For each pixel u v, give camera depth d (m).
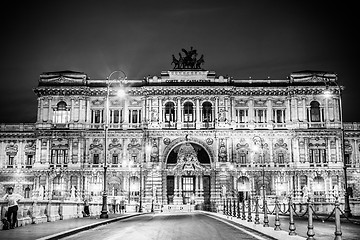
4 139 133.25
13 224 40.25
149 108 125.88
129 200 114.56
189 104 127.50
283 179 122.69
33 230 38.03
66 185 122.81
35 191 117.75
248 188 123.25
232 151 123.50
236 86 126.69
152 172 121.81
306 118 125.94
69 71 130.50
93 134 125.44
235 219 52.25
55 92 127.38
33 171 123.38
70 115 126.62
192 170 122.62
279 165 123.75
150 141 123.25
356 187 124.75
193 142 124.00
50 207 52.19
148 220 57.84
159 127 124.25
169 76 128.62
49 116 126.50
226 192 120.19
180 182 123.38
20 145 133.12
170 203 123.12
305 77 128.25
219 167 122.12
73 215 62.03
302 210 88.25
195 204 117.06
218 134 123.75
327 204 96.88
